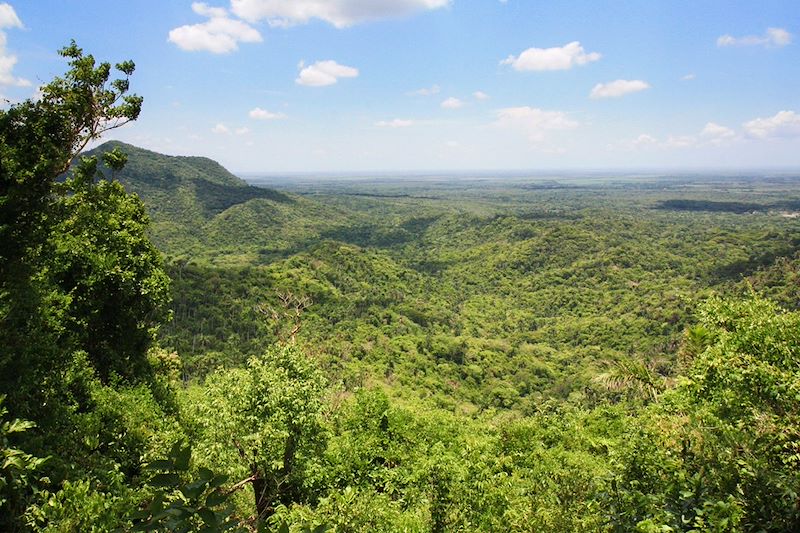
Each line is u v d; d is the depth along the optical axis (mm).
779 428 6637
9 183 11758
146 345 21781
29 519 7273
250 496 14867
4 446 6621
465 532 11336
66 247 16156
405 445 19250
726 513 4777
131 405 15094
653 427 8148
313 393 13594
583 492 8703
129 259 18844
